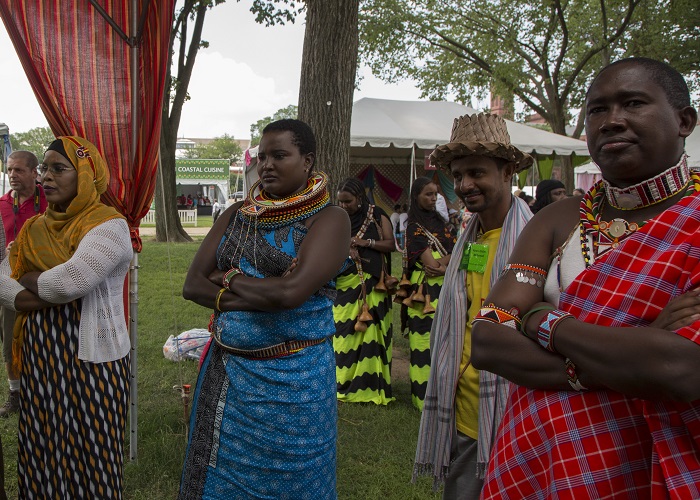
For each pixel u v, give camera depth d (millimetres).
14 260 2715
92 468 2582
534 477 1358
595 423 1268
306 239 2246
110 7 3395
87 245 2535
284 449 2254
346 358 4875
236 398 2293
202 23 17688
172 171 17906
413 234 4609
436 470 2266
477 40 21391
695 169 1407
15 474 3414
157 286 9703
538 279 1486
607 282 1276
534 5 20078
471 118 2238
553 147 15367
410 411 4699
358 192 4797
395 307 8141
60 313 2572
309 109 5688
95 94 3406
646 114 1283
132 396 3604
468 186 2242
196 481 2367
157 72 3480
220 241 2418
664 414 1186
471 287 2287
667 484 1148
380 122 14172
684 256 1197
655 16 19094
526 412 1389
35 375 2553
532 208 5648
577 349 1242
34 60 3303
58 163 2623
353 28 5680
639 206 1341
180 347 5617
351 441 4094
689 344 1114
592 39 20703
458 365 2248
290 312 2256
